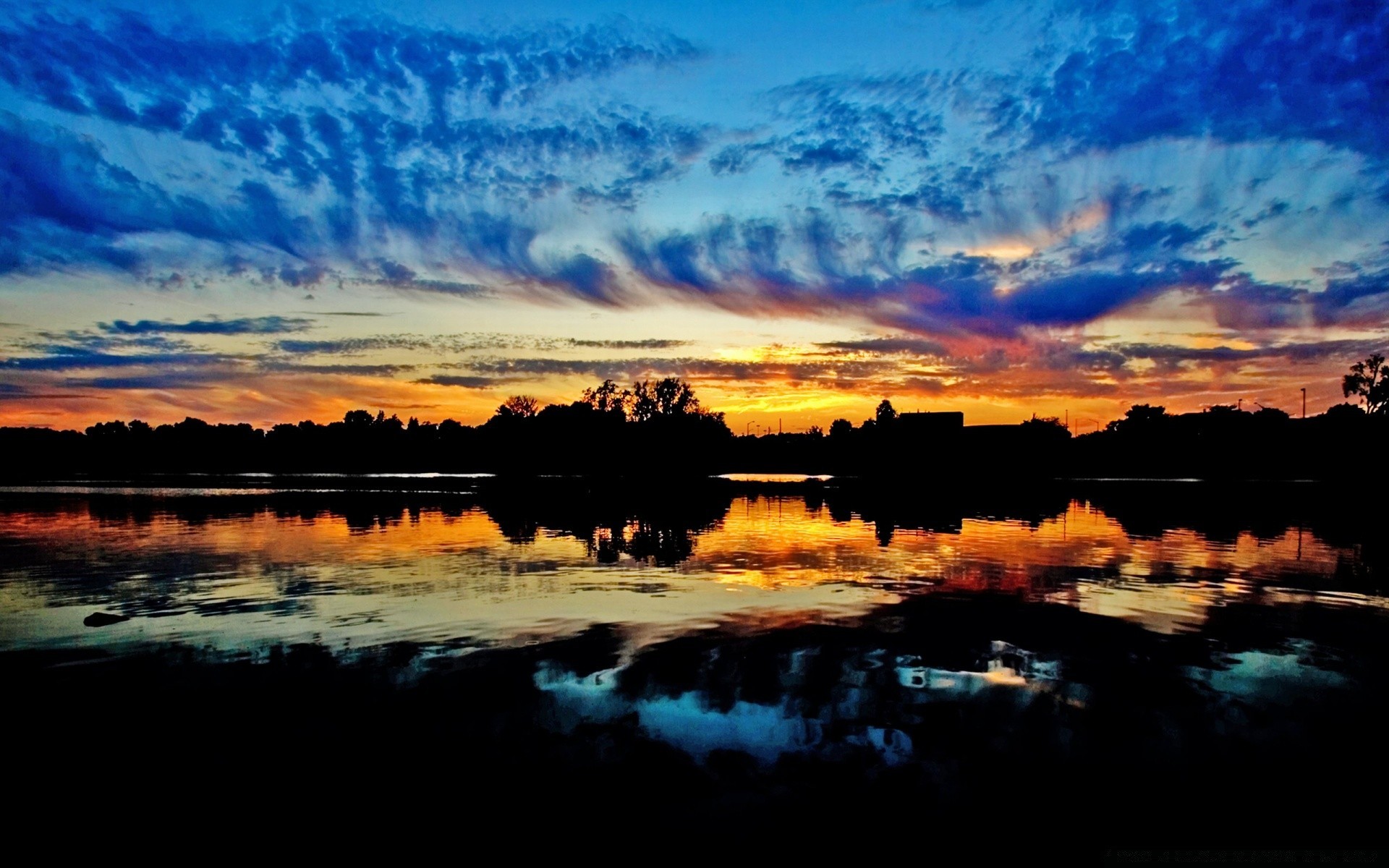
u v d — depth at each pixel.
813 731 6.67
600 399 99.38
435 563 16.06
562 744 6.38
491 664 8.59
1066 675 8.27
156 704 7.36
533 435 94.00
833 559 16.88
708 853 4.80
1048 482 57.31
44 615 11.06
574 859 4.75
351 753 6.23
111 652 9.09
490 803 5.42
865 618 10.95
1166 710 7.21
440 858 4.76
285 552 17.81
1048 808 5.37
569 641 9.58
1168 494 42.59
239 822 5.19
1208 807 5.39
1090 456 75.94
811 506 33.81
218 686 7.84
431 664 8.59
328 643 9.48
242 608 11.57
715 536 21.52
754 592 12.84
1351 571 15.46
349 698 7.49
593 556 17.22
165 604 11.84
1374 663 8.80
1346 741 6.53
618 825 5.12
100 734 6.64
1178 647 9.41
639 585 13.51
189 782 5.75
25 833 5.06
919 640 9.69
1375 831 5.09
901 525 24.92
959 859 4.75
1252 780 5.81
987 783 5.74
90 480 55.91
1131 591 13.16
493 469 92.25
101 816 5.27
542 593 12.73
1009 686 7.89
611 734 6.59
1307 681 8.12
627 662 8.67
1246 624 10.66
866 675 8.22
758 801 5.45
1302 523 25.62
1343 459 64.81
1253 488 48.75
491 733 6.62
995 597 12.49
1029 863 4.71
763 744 6.38
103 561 16.39
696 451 93.44
